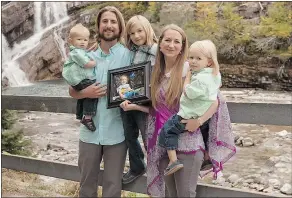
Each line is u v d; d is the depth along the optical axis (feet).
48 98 12.23
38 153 23.24
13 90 42.09
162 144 8.73
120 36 10.24
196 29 48.11
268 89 42.55
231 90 42.29
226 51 45.16
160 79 9.25
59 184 17.81
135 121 9.89
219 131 8.83
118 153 10.14
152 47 9.78
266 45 43.37
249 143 23.66
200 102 8.34
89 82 9.85
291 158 20.75
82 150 10.29
